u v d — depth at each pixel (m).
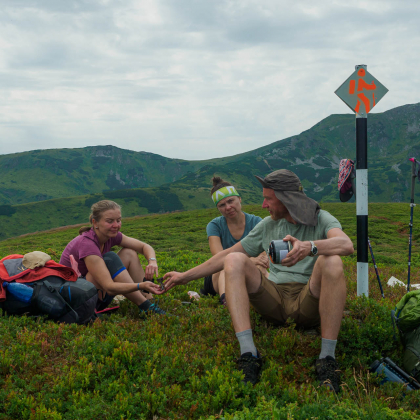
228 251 4.63
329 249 3.68
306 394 3.20
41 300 4.68
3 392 3.10
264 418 2.73
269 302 4.25
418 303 3.84
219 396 3.09
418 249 28.36
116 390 3.25
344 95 5.86
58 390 3.22
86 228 5.35
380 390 3.52
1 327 4.46
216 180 6.14
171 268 11.38
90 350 3.87
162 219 60.91
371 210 59.62
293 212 4.07
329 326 3.70
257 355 3.70
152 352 3.84
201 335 4.63
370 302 5.16
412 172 6.40
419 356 3.74
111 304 5.82
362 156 5.92
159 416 3.05
